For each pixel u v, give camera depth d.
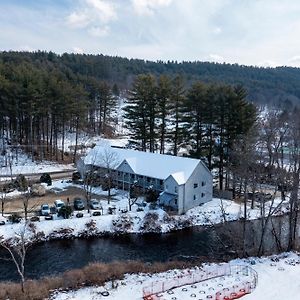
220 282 29.66
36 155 74.94
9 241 40.44
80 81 103.75
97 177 59.00
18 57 132.38
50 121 84.50
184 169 52.81
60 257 38.22
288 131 77.31
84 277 30.22
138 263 34.25
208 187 55.38
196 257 38.16
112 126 109.94
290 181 48.41
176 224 47.59
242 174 45.28
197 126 62.97
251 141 55.00
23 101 71.06
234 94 60.25
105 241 42.91
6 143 76.88
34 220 44.66
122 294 27.39
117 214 47.72
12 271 34.53
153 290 27.95
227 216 50.44
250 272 31.73
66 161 75.25
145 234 45.25
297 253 36.75
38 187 54.47
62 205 48.12
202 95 62.09
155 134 69.44
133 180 56.84
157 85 70.19
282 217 48.62
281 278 30.55
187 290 28.06
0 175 63.03
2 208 45.41
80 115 80.38
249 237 42.62
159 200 51.91
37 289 28.00
